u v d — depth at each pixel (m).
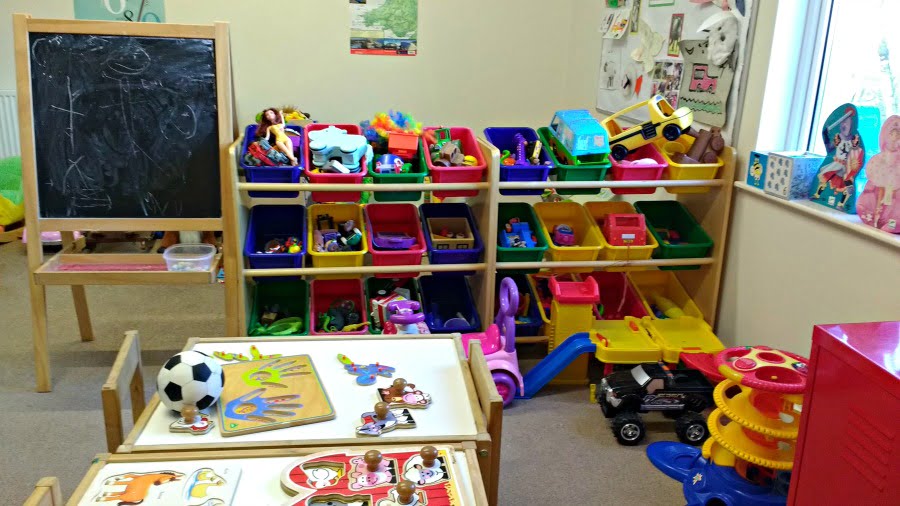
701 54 2.74
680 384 2.26
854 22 2.23
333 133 2.57
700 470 1.96
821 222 2.08
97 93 2.38
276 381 1.52
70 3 4.09
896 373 1.15
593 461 2.12
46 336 2.43
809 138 2.38
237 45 4.18
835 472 1.30
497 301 2.83
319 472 1.20
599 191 2.88
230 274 2.48
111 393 1.38
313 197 2.48
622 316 2.84
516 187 2.50
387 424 1.36
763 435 1.76
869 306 1.90
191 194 2.46
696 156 2.58
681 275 2.92
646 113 3.28
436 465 1.23
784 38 2.29
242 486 1.19
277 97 4.30
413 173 2.53
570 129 2.55
